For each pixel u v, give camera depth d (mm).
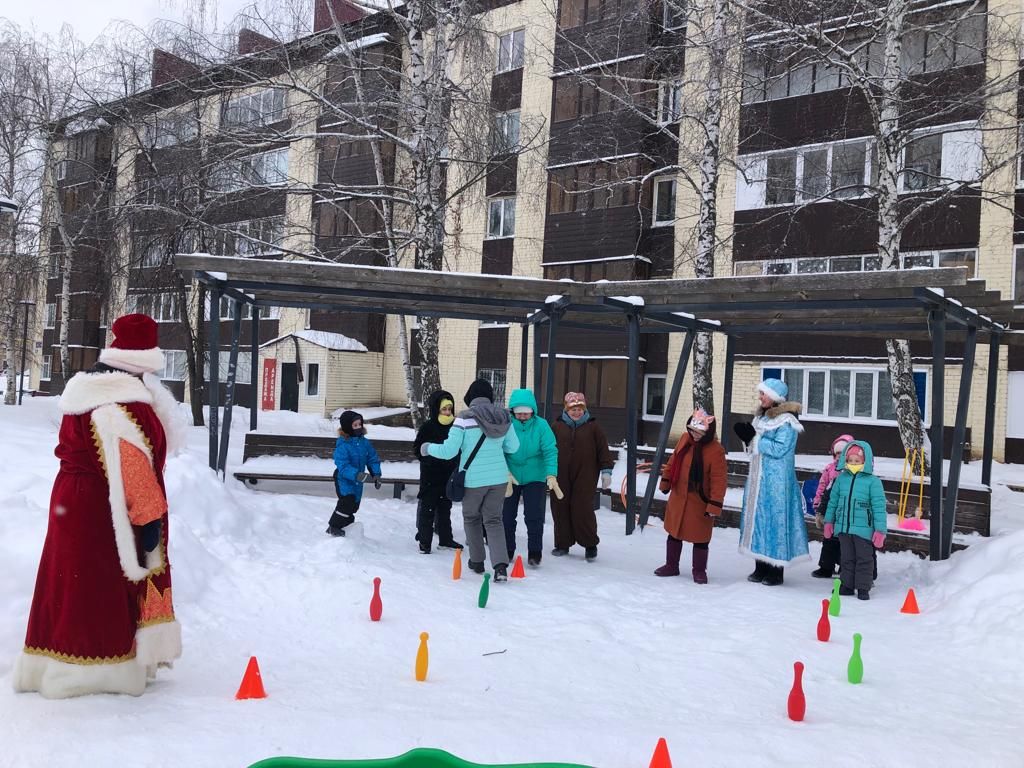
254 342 12234
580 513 7801
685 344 10609
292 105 16188
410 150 14750
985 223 18109
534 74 24516
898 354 13586
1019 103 14234
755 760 3098
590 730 3297
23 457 7801
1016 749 3367
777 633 5254
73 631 3328
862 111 19281
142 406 3551
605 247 22797
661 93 18094
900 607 6203
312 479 10391
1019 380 18672
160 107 17672
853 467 6672
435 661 4461
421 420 17297
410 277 8930
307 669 4152
